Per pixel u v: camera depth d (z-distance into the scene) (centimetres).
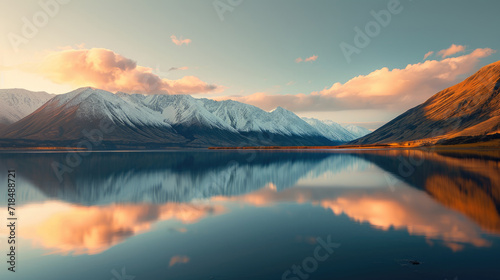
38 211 2784
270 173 6038
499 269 1356
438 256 1521
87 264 1559
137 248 1767
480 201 2848
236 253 1650
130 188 4178
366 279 1294
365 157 10931
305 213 2547
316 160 9862
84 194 3709
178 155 15162
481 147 16325
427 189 3634
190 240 1891
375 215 2398
